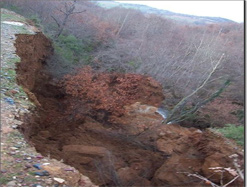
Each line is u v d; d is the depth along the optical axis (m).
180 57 16.19
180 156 7.30
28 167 4.21
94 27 18.31
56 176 4.10
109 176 6.23
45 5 16.58
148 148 8.48
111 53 15.61
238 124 10.97
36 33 11.42
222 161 6.10
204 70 14.63
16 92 6.88
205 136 7.37
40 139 6.80
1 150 4.56
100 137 8.69
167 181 6.44
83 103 9.98
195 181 6.22
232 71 15.12
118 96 10.94
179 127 10.59
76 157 6.59
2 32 10.20
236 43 22.31
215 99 12.91
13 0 15.52
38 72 10.84
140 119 10.54
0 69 7.67
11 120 5.54
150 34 21.59
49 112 9.18
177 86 13.58
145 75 13.90
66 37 15.99
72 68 12.62
